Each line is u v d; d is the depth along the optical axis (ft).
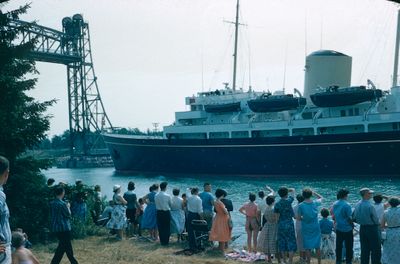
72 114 433.07
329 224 53.16
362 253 41.86
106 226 67.15
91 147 435.12
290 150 209.67
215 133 242.78
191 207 55.21
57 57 397.60
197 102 260.83
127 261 47.44
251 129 225.76
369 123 193.06
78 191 67.62
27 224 57.11
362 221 41.65
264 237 48.47
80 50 419.54
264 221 51.19
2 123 54.39
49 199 59.62
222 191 54.08
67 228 41.83
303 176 207.62
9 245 23.81
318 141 201.98
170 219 60.75
